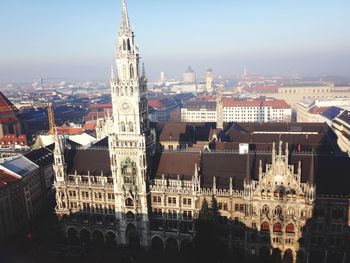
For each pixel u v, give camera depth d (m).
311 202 94.56
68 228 122.19
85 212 120.19
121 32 102.31
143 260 106.50
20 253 114.19
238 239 104.31
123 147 106.94
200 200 106.00
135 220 111.06
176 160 114.38
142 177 107.50
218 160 111.75
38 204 148.12
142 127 108.25
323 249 97.94
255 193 99.44
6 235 124.50
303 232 97.31
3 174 131.88
